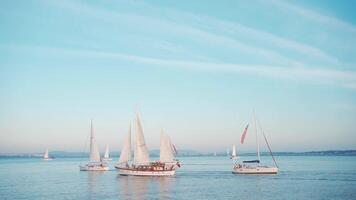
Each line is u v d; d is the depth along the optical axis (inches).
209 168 6368.1
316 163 7549.2
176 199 2479.1
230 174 4500.5
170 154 4079.7
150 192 2812.5
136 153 3998.5
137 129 3996.1
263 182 3442.4
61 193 2810.0
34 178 4227.4
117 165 4311.0
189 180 3678.6
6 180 3978.8
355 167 5743.1
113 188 3080.7
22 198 2588.6
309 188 2965.1
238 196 2588.6
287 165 6727.4
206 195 2640.3
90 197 2598.4
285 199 2450.8
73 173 4938.5
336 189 2888.8
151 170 3986.2
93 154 5187.0
